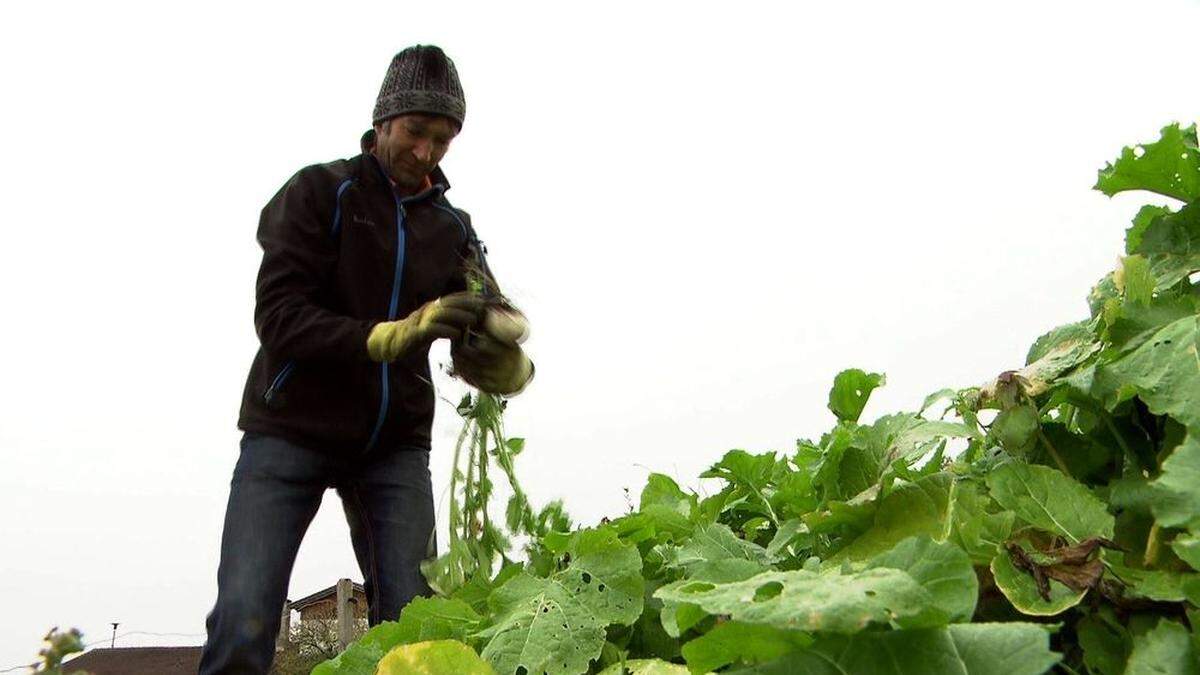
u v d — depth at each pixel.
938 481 1.62
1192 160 1.77
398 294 2.83
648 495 2.49
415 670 1.44
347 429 2.68
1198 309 1.55
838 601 1.04
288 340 2.58
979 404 1.78
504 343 2.35
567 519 2.32
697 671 1.19
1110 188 1.86
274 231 2.70
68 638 0.93
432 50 2.88
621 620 1.63
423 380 2.87
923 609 1.01
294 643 19.62
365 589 2.89
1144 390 1.43
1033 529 1.47
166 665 20.70
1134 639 1.16
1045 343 1.82
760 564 1.59
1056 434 1.67
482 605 2.07
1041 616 1.33
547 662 1.56
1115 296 1.79
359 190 2.80
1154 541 1.37
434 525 2.87
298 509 2.64
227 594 2.47
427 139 2.83
